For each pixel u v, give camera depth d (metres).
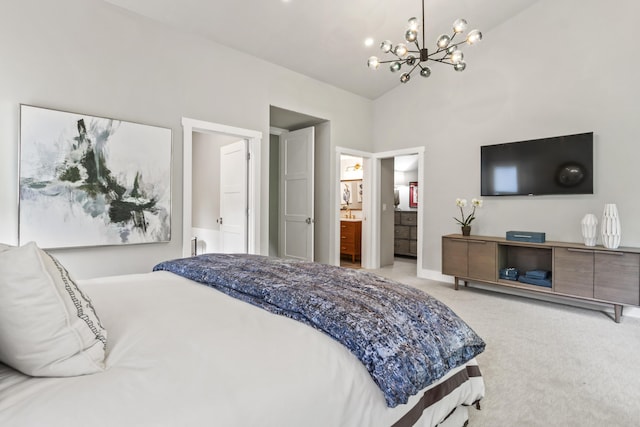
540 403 1.80
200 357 0.91
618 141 3.40
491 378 2.06
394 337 1.14
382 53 4.23
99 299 1.38
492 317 3.22
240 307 1.34
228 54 3.76
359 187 7.18
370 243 5.76
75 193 2.73
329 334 1.12
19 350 0.84
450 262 4.28
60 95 2.68
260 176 4.09
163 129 3.22
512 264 4.15
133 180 3.03
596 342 2.62
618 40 3.39
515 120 4.08
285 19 3.43
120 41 2.98
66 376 0.84
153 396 0.75
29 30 2.55
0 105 2.44
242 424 0.74
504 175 4.12
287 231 5.35
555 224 3.81
